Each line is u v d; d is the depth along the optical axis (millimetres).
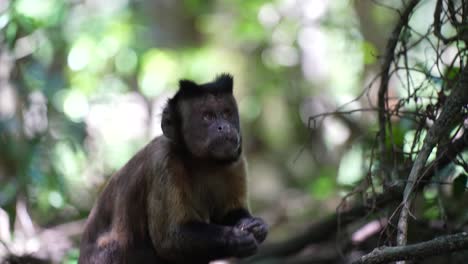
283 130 21516
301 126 21312
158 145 9016
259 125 21797
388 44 9188
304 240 12695
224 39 22094
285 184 21078
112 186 9578
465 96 7797
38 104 14594
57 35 17766
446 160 9031
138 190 9094
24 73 14562
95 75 18844
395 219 9031
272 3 20438
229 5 22234
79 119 16547
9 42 13914
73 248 12602
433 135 7734
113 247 9195
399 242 7160
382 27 19297
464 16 8469
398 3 19000
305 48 20672
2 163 13852
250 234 8453
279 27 20797
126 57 19906
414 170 7590
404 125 10070
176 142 8883
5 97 14586
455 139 9008
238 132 8945
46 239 13016
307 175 20859
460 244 6715
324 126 20000
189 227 8570
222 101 8906
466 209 10109
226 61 21641
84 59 18750
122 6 20547
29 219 12836
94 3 20344
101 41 19156
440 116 7809
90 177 16562
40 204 13875
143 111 20312
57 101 15750
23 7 15469
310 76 20922
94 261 9336
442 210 8781
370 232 10656
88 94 18344
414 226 9953
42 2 16625
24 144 13969
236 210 9273
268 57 21453
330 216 12477
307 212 18219
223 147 8703
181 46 22156
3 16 13820
